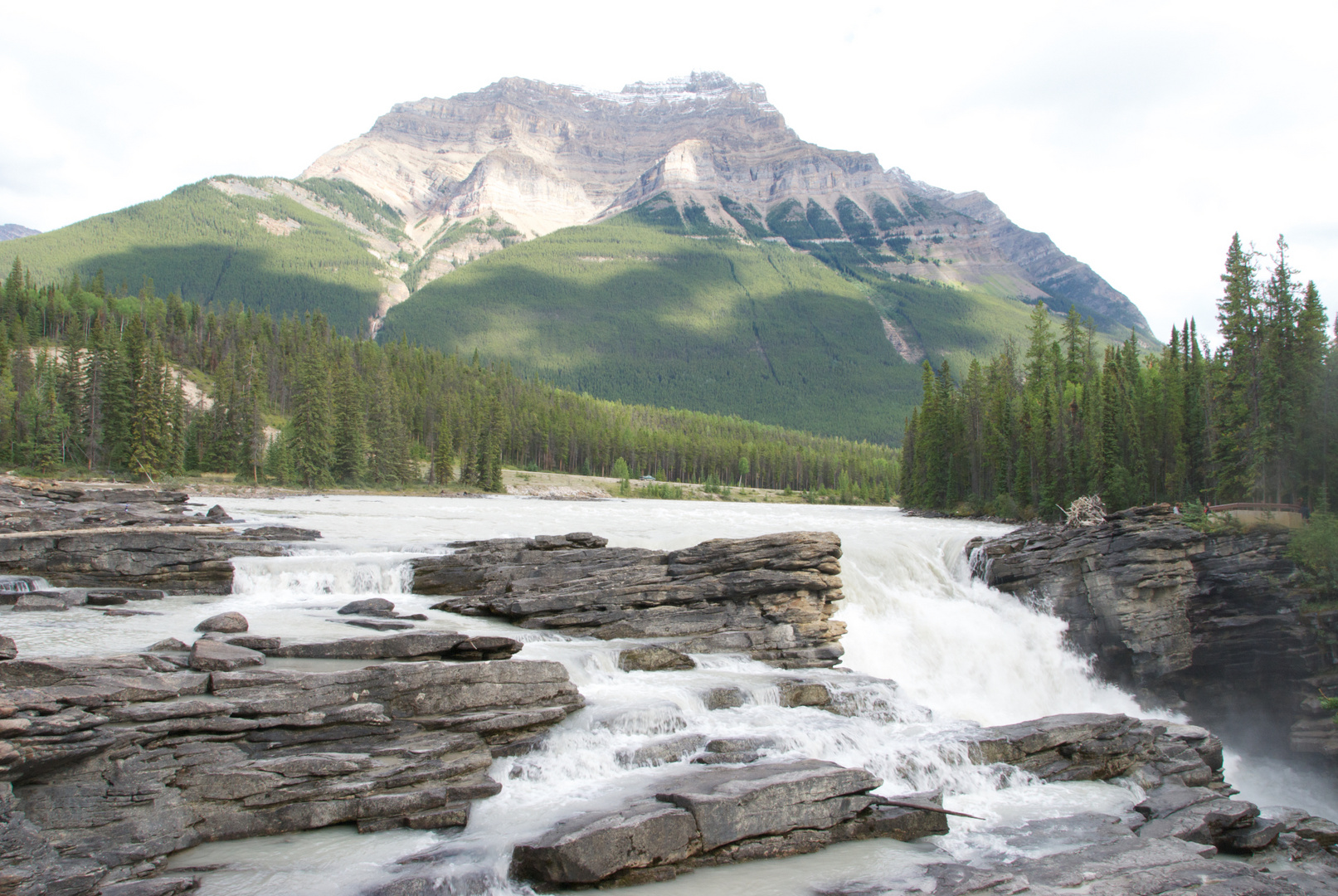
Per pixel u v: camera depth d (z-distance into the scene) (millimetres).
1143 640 43312
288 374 165000
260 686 20172
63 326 167000
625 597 34781
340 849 17594
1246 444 61594
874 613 43125
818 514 108312
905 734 25609
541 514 88812
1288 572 43781
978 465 101375
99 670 19453
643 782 20500
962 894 17281
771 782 19703
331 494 113250
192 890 15844
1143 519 46375
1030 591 47125
